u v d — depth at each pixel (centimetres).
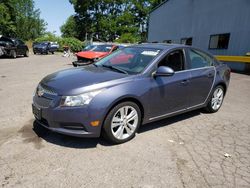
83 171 303
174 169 315
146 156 344
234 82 1018
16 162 315
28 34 6919
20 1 6531
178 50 457
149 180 291
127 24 5884
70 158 330
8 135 391
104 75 386
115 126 367
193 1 1984
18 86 773
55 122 346
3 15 4838
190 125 471
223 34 1623
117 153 348
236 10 1488
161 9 2773
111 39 6062
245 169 324
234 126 476
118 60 460
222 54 1638
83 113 335
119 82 364
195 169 318
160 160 335
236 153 365
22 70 1188
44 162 318
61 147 358
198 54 501
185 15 2139
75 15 6081
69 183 279
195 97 484
